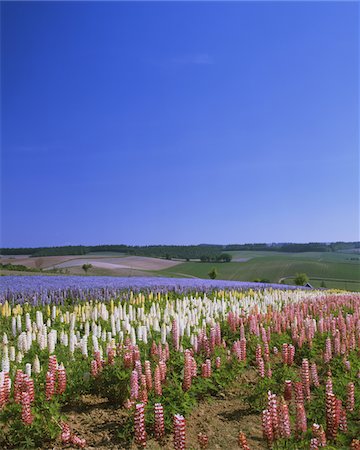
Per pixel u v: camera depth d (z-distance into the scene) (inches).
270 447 249.1
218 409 310.7
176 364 354.6
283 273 3235.7
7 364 310.5
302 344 453.1
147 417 263.3
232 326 502.3
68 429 250.7
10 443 243.4
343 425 261.3
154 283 1009.5
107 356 354.0
